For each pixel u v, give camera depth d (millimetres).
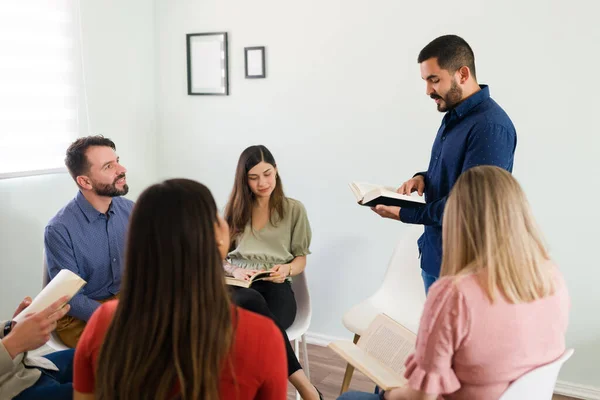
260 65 3027
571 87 2383
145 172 3393
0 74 2570
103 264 2184
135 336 946
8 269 2656
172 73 3320
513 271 1175
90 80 2980
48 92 2787
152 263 954
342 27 2799
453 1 2543
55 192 2869
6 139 2617
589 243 2449
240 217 2410
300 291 2459
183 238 949
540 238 1255
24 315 1521
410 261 2465
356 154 2877
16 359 1511
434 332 1192
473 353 1177
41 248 2822
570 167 2436
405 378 1349
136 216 974
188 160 3365
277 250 2432
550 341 1224
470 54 1878
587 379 2535
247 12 3033
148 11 3295
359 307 2410
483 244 1202
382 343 1623
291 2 2906
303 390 1823
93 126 3025
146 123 3363
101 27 3014
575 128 2402
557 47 2381
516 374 1196
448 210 1291
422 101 2676
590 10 2303
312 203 3039
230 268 2258
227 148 3230
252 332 985
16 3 2602
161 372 940
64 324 2039
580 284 2492
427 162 2715
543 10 2381
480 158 1805
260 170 2330
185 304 948
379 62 2742
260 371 983
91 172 2094
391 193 1861
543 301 1205
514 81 2480
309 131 2977
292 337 2189
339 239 3000
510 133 1835
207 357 934
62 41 2824
